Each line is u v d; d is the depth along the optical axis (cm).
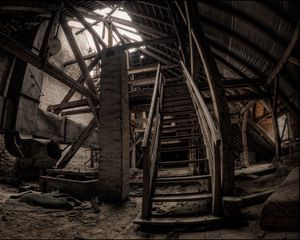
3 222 338
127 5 886
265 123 974
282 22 404
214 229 288
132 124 1259
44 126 746
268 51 524
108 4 895
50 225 336
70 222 354
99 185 520
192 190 587
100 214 402
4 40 454
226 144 358
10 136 664
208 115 377
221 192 333
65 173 614
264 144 1002
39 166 751
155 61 1538
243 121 954
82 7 889
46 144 738
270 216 264
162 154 1625
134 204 474
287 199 264
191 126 521
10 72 841
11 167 782
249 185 415
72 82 666
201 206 378
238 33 543
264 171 466
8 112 649
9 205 432
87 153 1377
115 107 565
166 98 683
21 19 711
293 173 307
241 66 682
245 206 339
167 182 365
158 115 552
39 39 769
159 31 937
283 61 482
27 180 752
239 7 448
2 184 679
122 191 500
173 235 279
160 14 805
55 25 592
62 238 287
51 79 1162
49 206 436
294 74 515
